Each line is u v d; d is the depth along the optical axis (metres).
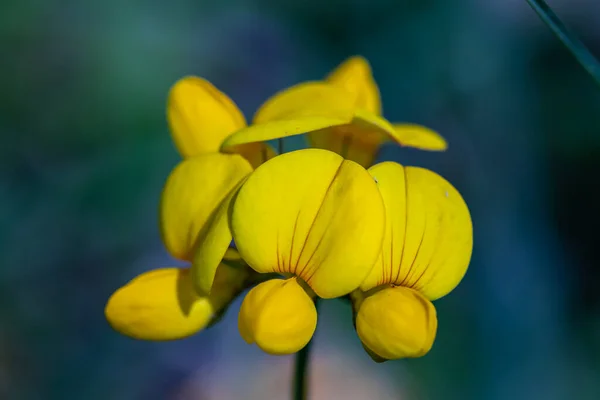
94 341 0.21
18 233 0.22
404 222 0.14
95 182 0.22
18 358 0.20
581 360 0.20
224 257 0.15
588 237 0.22
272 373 0.20
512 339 0.20
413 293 0.14
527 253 0.22
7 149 0.23
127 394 0.20
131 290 0.15
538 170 0.23
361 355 0.20
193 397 0.20
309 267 0.14
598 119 0.23
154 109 0.23
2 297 0.21
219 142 0.15
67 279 0.21
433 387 0.19
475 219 0.22
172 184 0.15
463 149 0.23
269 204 0.14
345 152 0.15
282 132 0.14
